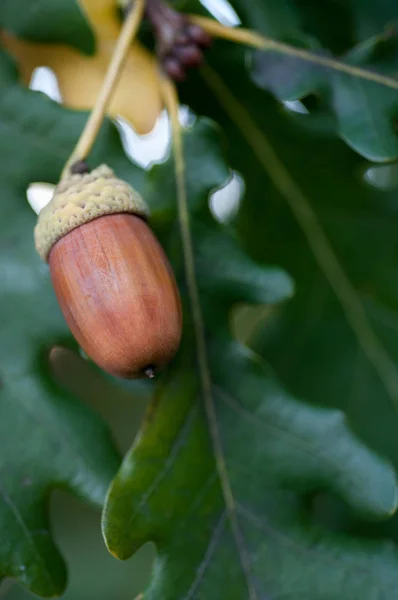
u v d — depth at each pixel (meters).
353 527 0.32
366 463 0.28
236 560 0.28
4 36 0.31
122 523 0.28
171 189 0.29
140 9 0.29
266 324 0.34
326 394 0.34
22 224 0.29
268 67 0.30
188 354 0.29
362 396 0.34
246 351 0.29
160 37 0.30
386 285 0.34
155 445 0.28
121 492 0.28
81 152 0.28
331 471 0.28
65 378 0.41
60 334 0.29
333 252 0.34
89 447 0.28
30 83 0.31
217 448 0.28
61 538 0.39
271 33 0.32
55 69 0.31
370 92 0.29
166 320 0.27
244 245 0.33
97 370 0.29
